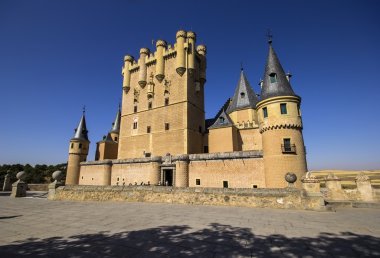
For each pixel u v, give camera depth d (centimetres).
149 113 4288
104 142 5003
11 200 1827
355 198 1630
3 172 5759
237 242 627
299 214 1061
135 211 1178
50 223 898
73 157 4456
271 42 2580
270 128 2186
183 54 4091
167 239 660
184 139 3719
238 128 3541
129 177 3472
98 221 928
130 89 4719
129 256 529
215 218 970
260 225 831
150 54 4522
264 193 1303
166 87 4175
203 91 4569
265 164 2214
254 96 3922
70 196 1841
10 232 758
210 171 2714
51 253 550
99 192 1767
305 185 1246
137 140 4312
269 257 516
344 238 660
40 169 6738
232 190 1393
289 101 2180
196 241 638
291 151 2059
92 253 549
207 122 4678
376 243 612
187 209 1232
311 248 573
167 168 3064
